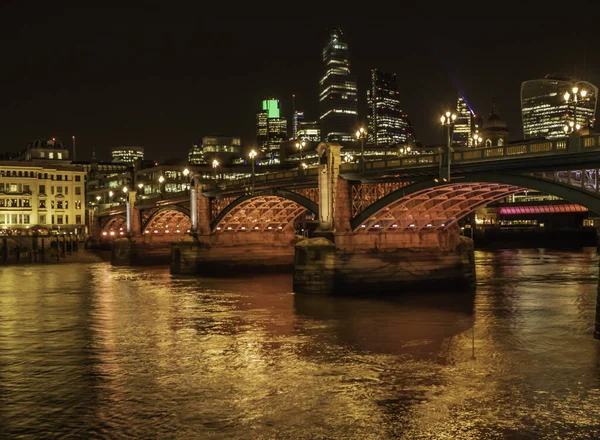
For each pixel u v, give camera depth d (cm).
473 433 2531
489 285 7500
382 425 2625
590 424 2612
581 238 16850
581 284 7600
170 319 5241
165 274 10044
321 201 6781
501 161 5062
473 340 4178
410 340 4219
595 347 3944
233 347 4088
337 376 3341
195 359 3775
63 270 11438
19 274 10462
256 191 8512
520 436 2495
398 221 6850
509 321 4906
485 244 17675
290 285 7850
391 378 3288
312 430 2586
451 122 5591
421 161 5834
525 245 17350
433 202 6594
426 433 2536
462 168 5462
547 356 3709
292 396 3012
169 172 19425
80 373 3494
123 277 9538
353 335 4416
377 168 6253
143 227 13400
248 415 2767
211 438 2527
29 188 18162
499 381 3206
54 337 4528
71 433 2603
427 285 6912
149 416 2781
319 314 5334
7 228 17712
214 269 9725
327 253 6544
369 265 6681
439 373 3369
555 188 4938
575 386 3109
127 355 3912
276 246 10162
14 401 3009
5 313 5703
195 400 2983
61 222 18700
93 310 5844
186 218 13138
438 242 7044
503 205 18438
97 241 17175
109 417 2775
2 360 3822
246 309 5716
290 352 3909
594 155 4462
